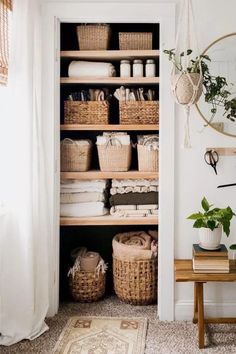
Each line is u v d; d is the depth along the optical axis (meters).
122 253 2.98
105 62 3.05
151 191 3.03
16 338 2.45
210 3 2.68
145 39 2.92
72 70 2.92
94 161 3.38
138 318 2.80
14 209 2.45
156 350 2.38
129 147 2.99
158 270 2.84
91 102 2.95
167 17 2.70
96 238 3.40
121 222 2.94
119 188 3.03
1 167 2.50
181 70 2.41
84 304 3.05
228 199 2.76
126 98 2.96
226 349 2.39
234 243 2.78
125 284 2.99
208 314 2.81
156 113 2.94
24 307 2.48
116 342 2.46
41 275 2.67
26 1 2.42
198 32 2.69
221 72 2.70
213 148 2.73
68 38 3.29
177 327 2.68
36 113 2.58
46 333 2.57
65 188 3.00
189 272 2.48
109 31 2.98
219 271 2.47
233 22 2.68
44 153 2.77
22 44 2.43
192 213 2.78
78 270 3.04
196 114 2.74
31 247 2.47
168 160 2.74
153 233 3.14
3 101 2.49
